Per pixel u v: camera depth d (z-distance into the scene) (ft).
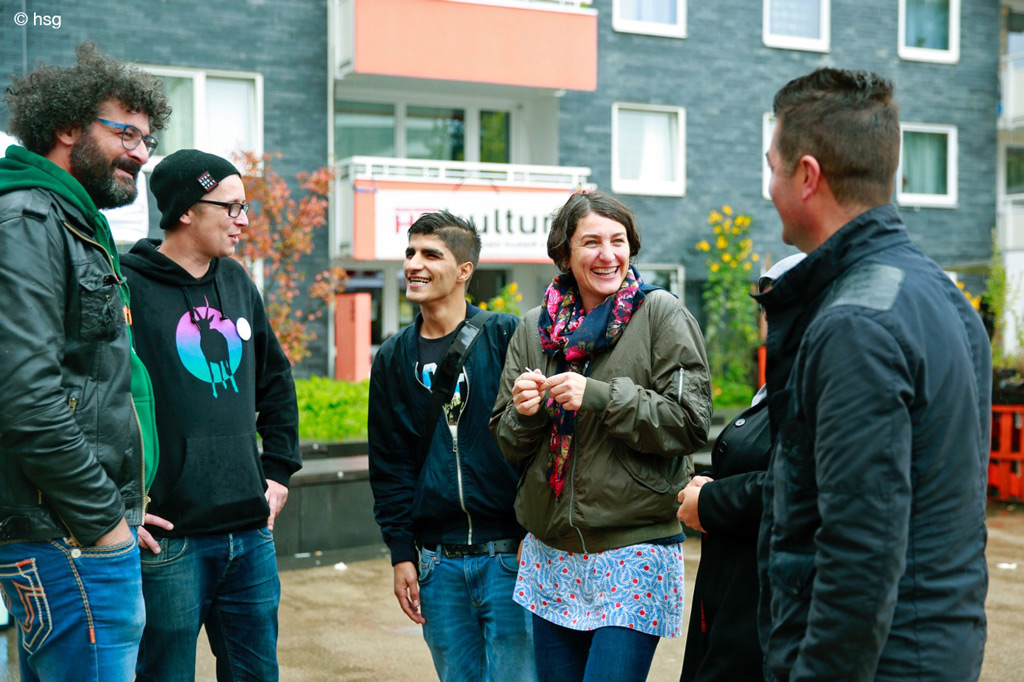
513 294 45.42
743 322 54.39
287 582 21.58
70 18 41.47
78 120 8.11
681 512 8.54
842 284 5.98
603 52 53.78
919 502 5.68
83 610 7.93
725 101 56.80
